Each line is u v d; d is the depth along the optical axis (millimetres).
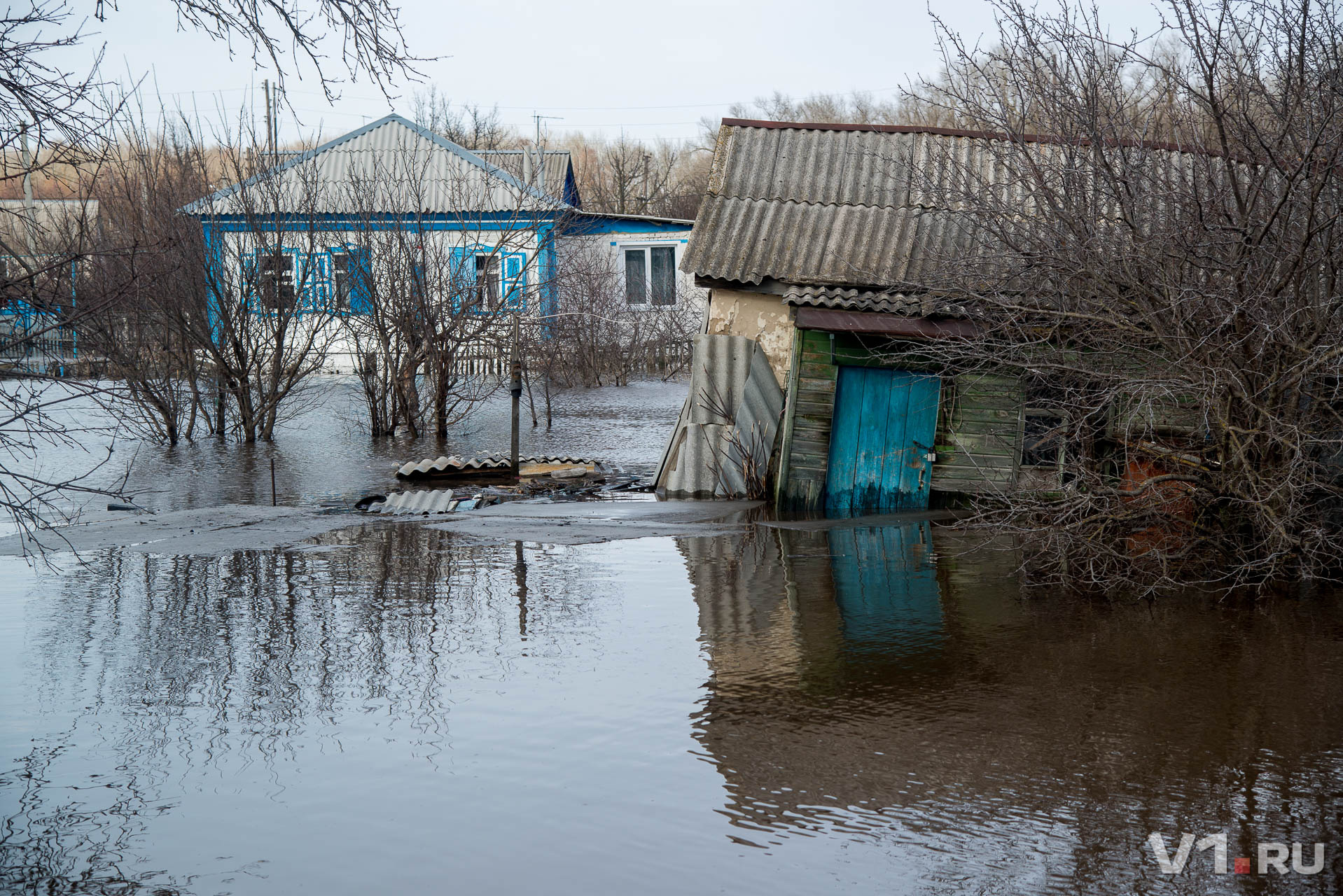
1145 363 8195
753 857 3889
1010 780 4461
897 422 10906
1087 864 3818
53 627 6598
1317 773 4484
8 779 4512
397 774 4555
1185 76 7902
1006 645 6215
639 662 5945
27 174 5879
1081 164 8469
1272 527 7484
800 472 10859
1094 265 8070
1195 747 4754
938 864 3826
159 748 4816
